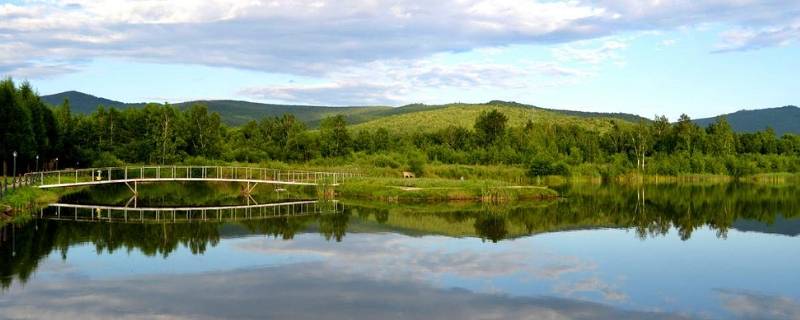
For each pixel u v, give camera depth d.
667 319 18.17
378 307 19.12
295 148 95.81
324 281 22.27
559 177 89.00
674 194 67.69
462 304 19.48
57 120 75.12
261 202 54.72
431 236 33.09
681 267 25.27
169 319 17.75
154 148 88.00
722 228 37.53
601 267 25.11
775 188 80.50
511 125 176.25
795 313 18.86
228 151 95.19
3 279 22.14
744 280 23.05
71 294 20.22
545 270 24.44
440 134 112.31
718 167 102.75
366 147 99.75
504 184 61.38
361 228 36.25
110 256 26.69
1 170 59.88
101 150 85.31
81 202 52.31
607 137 116.75
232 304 19.28
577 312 18.78
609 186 82.62
